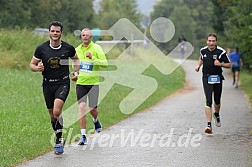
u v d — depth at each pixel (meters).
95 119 25.52
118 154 21.59
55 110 20.98
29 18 100.50
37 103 36.28
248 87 57.91
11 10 97.50
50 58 21.00
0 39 63.75
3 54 59.69
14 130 26.11
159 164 19.77
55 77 21.28
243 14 52.56
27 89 42.78
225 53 27.36
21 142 23.23
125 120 32.03
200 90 57.97
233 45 78.62
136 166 19.41
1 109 32.47
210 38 27.22
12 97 38.06
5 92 40.03
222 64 27.19
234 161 20.41
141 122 31.17
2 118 29.31
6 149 21.59
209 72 27.50
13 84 44.56
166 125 29.95
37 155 21.22
